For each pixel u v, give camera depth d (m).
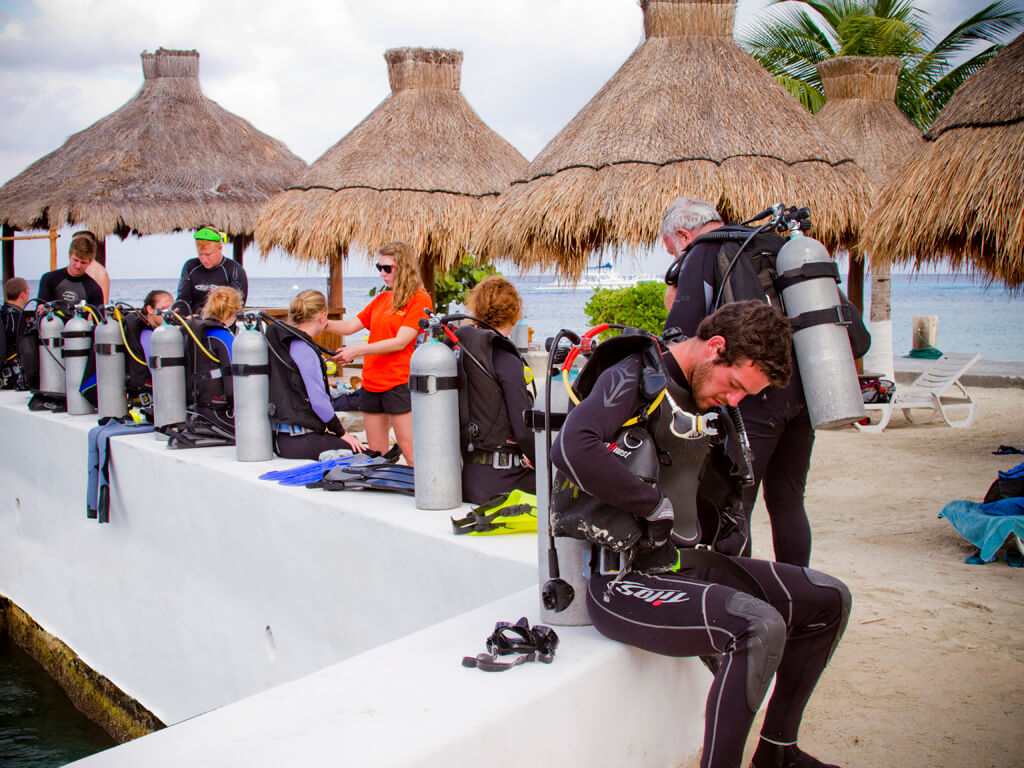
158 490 5.08
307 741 1.86
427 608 3.33
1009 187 5.52
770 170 6.36
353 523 3.67
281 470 4.40
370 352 5.23
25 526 6.86
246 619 4.42
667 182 6.25
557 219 6.55
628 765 2.44
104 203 12.07
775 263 3.04
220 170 13.22
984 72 6.23
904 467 7.45
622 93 7.08
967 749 2.70
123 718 5.63
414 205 8.65
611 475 2.08
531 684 2.13
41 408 6.82
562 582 2.48
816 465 7.62
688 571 2.56
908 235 6.16
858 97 11.30
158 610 5.22
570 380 2.74
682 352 2.25
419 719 1.95
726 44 7.27
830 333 2.88
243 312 4.77
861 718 2.92
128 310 6.06
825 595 2.34
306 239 8.73
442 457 3.62
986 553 4.62
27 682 6.55
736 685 2.04
